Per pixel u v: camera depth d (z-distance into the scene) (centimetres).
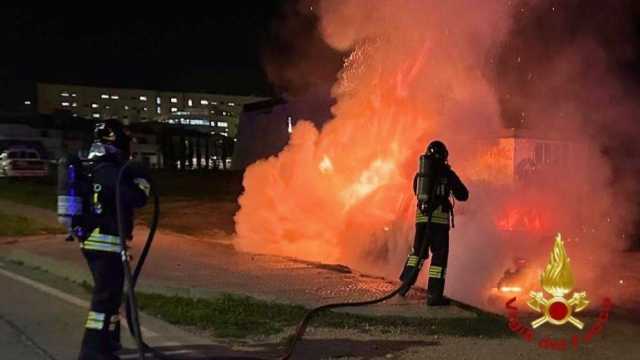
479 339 644
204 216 1739
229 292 771
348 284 827
